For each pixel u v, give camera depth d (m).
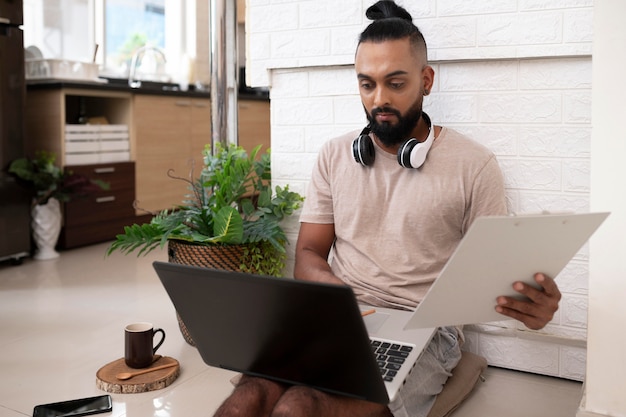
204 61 5.62
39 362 2.19
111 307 2.82
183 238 2.14
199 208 2.24
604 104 1.47
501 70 1.99
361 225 1.82
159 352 2.27
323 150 1.93
